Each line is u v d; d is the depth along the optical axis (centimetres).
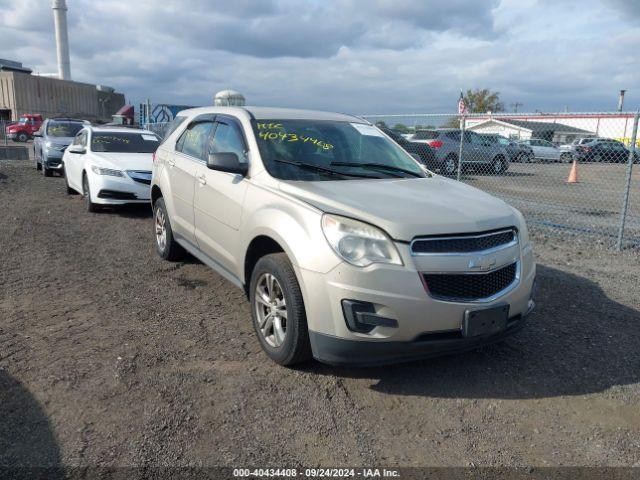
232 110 528
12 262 645
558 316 515
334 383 378
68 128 1603
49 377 368
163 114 2083
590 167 1889
